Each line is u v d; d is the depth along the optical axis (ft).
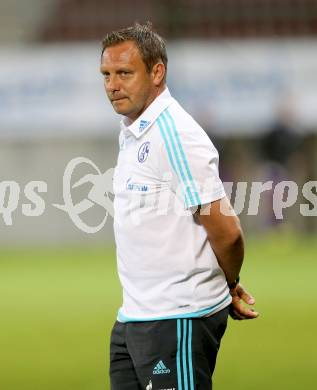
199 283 45.85
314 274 152.05
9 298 132.05
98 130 201.77
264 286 139.03
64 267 166.09
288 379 77.92
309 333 100.68
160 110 45.80
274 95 200.23
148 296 46.06
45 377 80.23
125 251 46.80
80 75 201.36
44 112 201.98
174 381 45.39
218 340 47.34
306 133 202.49
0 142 202.49
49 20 220.23
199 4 212.02
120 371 47.75
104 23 216.54
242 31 212.02
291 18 213.05
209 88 201.05
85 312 118.01
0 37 221.46
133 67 45.88
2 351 93.30
